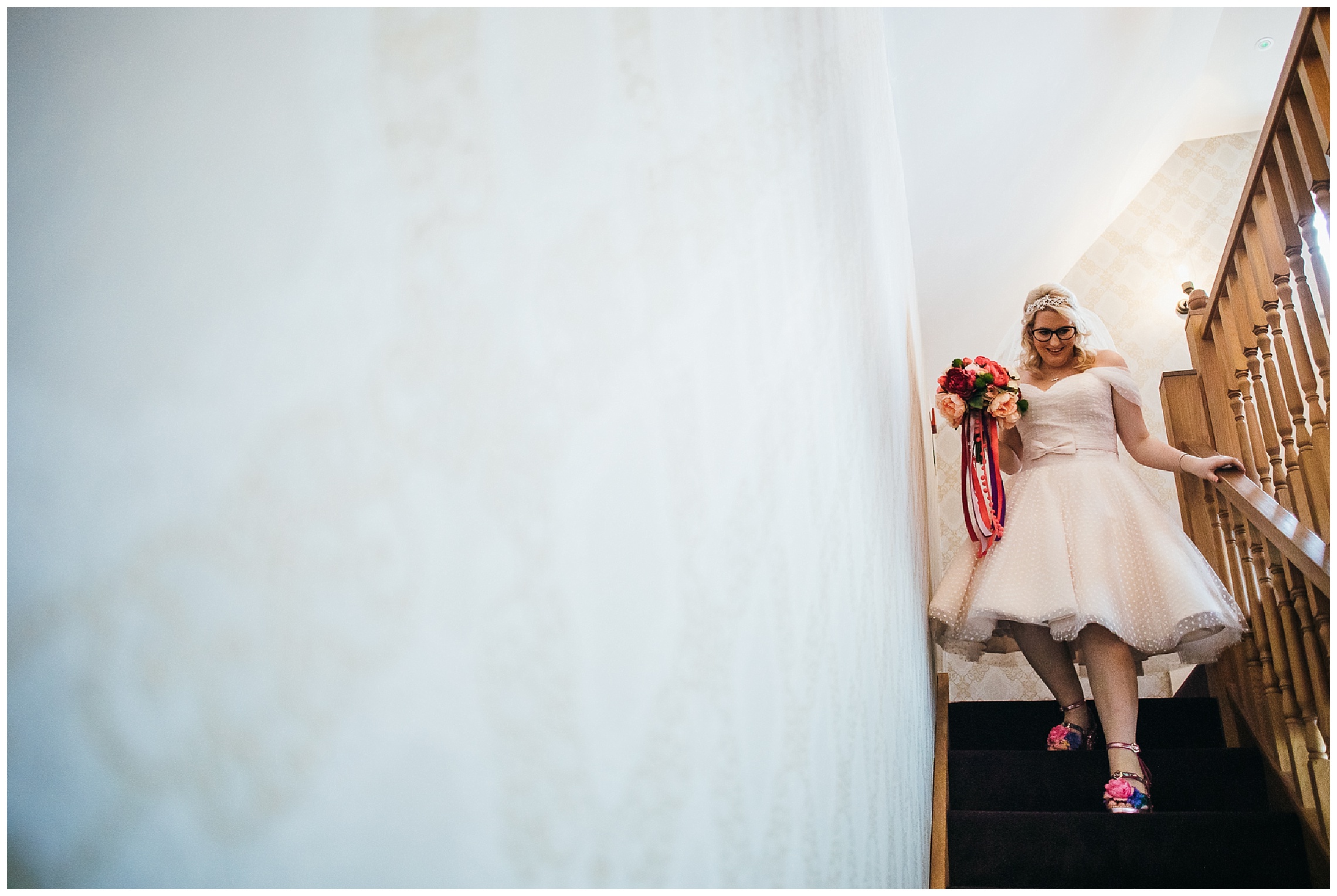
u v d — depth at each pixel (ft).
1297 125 6.28
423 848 0.82
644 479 1.31
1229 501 8.08
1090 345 9.66
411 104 0.92
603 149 1.26
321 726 0.75
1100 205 15.03
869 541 3.78
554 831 1.01
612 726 1.16
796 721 2.11
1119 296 15.83
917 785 5.51
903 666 5.20
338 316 0.81
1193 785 7.36
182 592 0.70
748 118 2.02
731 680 1.65
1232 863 6.04
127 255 0.77
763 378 2.02
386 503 0.82
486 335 0.97
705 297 1.65
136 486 0.72
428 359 0.89
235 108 0.80
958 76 8.46
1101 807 7.30
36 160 0.79
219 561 0.72
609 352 1.22
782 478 2.14
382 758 0.79
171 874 0.67
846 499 3.14
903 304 8.66
